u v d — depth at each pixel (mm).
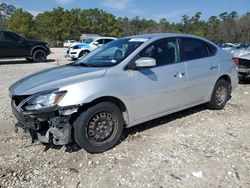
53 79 4074
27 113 3789
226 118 5664
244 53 9297
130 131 4941
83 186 3402
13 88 4305
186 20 121438
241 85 9219
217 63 5824
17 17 90000
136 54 4523
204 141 4559
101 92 3984
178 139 4629
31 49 16875
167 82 4820
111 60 4551
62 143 3846
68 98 3760
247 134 4863
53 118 3748
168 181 3455
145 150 4242
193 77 5281
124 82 4273
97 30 96875
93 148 4078
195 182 3432
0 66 14914
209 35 100875
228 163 3861
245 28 90938
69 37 91188
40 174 3660
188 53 5336
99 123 4113
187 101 5309
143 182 3447
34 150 4281
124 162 3910
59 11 90875
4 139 4648
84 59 5094
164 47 4957
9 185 3430
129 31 118312
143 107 4566
